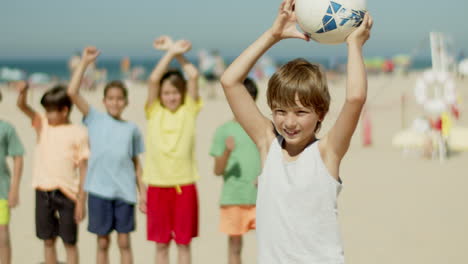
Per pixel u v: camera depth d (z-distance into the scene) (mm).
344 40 2535
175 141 4535
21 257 5281
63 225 4551
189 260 4555
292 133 2408
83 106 4746
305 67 2393
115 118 4727
